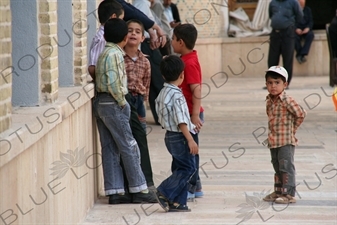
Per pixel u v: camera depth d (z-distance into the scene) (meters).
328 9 47.47
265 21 42.94
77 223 13.45
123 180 15.32
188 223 13.88
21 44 11.68
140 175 15.23
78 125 13.47
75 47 14.29
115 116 14.55
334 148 21.91
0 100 8.91
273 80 14.86
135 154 15.04
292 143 15.12
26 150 9.55
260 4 42.88
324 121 27.00
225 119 27.58
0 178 8.38
